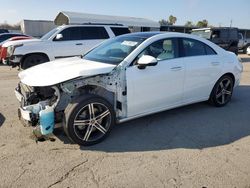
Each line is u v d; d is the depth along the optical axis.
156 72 4.44
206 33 16.64
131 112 4.32
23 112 3.76
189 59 4.98
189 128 4.62
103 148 3.85
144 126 4.68
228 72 5.71
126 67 4.14
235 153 3.74
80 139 3.81
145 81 4.31
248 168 3.36
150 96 4.46
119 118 4.25
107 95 4.12
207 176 3.17
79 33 10.57
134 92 4.23
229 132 4.48
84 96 3.79
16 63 9.77
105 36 11.00
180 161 3.50
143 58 4.09
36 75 3.97
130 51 4.36
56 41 10.20
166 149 3.84
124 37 5.04
